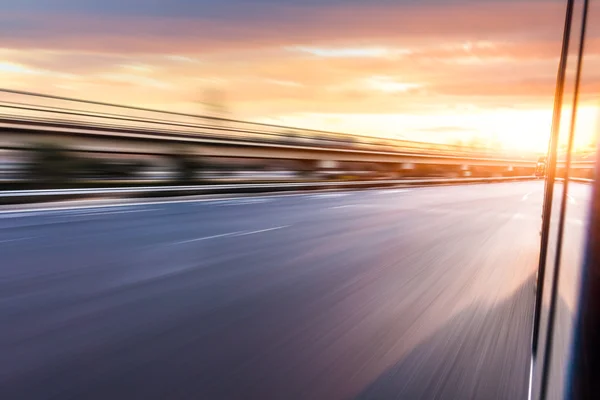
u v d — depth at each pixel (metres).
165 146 24.45
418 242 10.40
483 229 13.01
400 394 3.39
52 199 15.56
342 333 4.62
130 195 18.22
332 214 15.42
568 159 2.64
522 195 28.97
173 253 8.34
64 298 5.52
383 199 22.64
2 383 3.39
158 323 4.73
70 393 3.26
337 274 7.16
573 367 1.65
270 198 21.31
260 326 4.75
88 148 21.28
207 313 5.10
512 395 3.41
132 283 6.26
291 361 3.92
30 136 18.72
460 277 7.24
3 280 6.29
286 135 33.69
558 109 3.48
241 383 3.48
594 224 1.56
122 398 3.21
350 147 39.66
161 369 3.67
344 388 3.47
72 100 21.62
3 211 13.37
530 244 10.77
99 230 10.74
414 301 5.83
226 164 28.00
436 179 41.31
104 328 4.56
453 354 4.16
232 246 9.20
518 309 5.59
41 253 8.06
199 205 17.23
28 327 4.55
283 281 6.62
